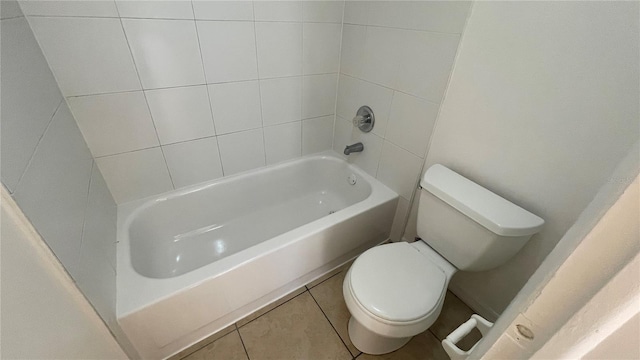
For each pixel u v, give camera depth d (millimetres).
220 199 1677
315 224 1363
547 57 862
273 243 1237
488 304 1326
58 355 572
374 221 1580
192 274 1076
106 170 1292
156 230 1495
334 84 1792
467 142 1169
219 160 1613
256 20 1354
